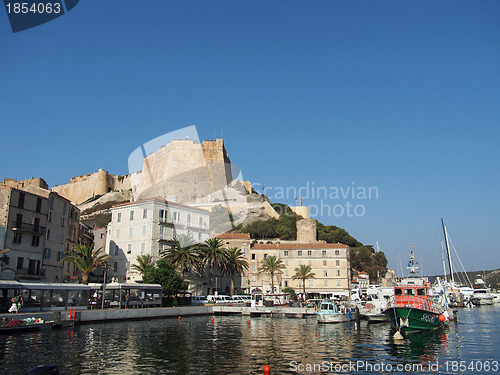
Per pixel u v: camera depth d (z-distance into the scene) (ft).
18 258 195.93
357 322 165.99
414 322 144.77
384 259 546.67
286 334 140.87
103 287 181.27
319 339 129.59
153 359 91.15
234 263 287.89
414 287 161.99
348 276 362.53
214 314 223.30
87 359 89.20
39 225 209.67
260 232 453.17
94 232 313.94
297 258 365.61
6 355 90.27
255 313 220.02
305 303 259.19
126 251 269.44
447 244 368.89
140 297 200.03
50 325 133.08
